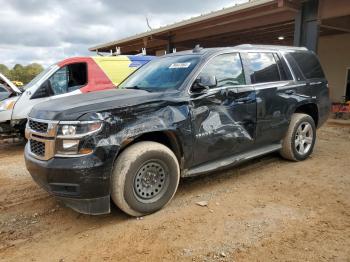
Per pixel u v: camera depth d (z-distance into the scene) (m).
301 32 10.23
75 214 4.16
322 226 3.60
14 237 3.64
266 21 12.30
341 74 16.38
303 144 5.99
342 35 16.08
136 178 3.83
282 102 5.39
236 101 4.72
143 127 3.80
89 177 3.50
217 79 4.62
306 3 10.08
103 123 3.58
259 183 4.96
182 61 4.83
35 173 3.79
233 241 3.36
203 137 4.36
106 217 4.02
